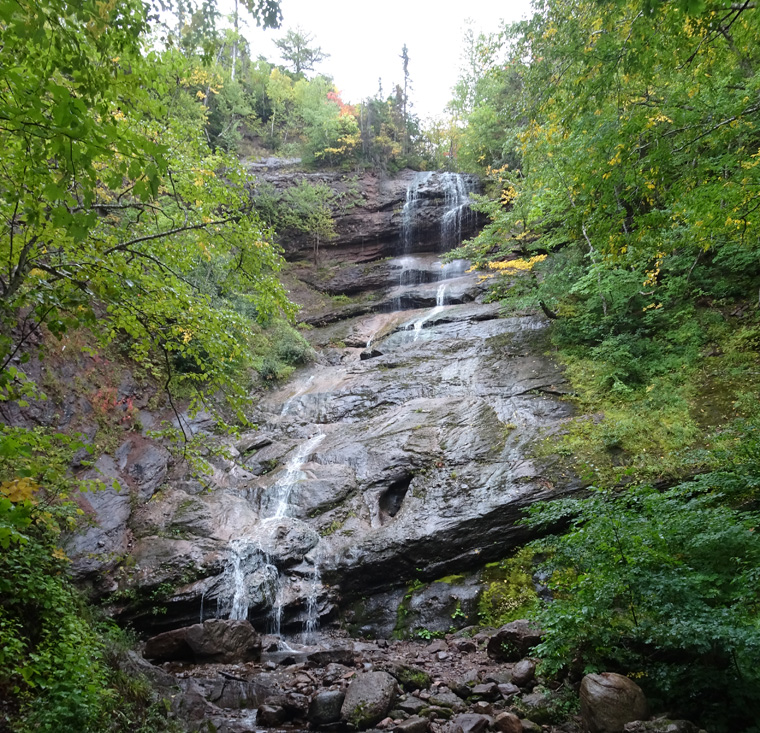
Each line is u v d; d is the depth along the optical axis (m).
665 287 15.64
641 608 6.27
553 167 12.98
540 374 15.97
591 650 6.69
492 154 31.16
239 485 14.35
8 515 3.41
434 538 11.58
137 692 6.48
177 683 7.81
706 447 11.13
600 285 14.76
